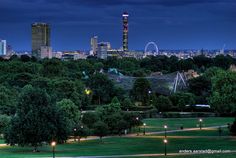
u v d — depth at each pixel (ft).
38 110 490.08
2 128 606.14
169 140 566.36
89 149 481.87
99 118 650.43
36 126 483.10
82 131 583.99
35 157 410.11
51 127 487.61
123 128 640.58
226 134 625.00
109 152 446.19
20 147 515.09
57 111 500.74
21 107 494.59
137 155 413.39
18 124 485.15
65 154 433.89
